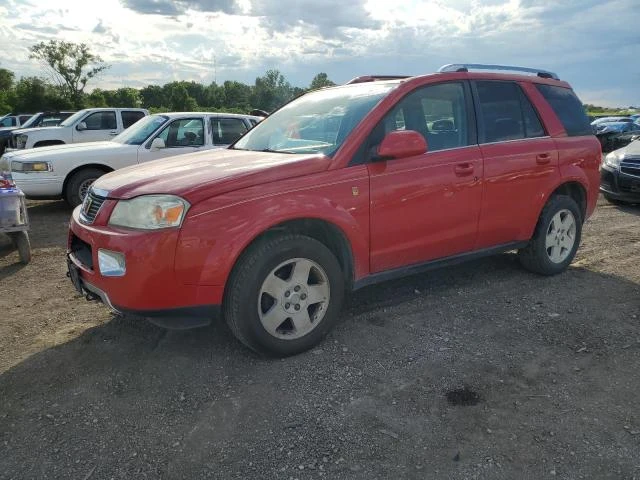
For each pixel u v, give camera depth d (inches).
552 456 97.9
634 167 331.6
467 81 171.5
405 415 110.7
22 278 210.8
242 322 126.8
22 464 98.4
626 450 99.3
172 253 118.0
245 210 123.4
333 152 140.9
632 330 149.9
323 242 147.3
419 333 149.1
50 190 339.3
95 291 129.3
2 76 3348.9
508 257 220.1
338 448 100.8
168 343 145.3
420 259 158.7
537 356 135.3
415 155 142.7
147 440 104.7
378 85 164.6
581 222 203.3
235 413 112.7
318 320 138.9
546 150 184.1
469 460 97.0
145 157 357.7
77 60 2217.0
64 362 136.4
